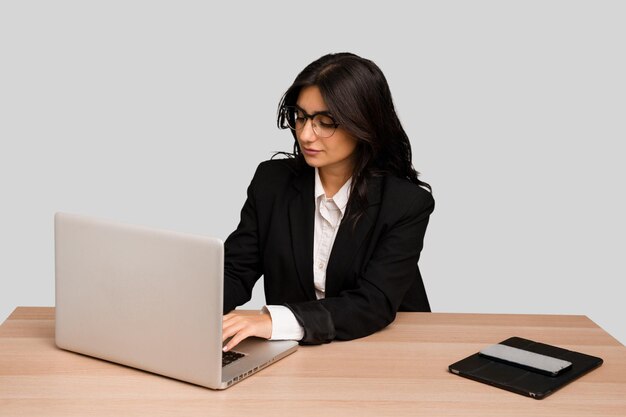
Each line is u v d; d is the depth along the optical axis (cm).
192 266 294
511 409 288
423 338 347
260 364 311
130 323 309
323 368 315
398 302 361
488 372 310
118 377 307
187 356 299
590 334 357
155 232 300
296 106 354
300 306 338
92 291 317
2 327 351
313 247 379
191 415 279
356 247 369
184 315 298
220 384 295
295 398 291
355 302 346
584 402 294
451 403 290
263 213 388
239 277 390
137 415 279
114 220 310
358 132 352
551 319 374
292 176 388
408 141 380
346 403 289
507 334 354
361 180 369
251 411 282
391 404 289
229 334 319
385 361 323
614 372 318
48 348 331
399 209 364
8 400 287
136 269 305
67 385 299
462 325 363
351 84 350
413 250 365
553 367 310
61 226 321
